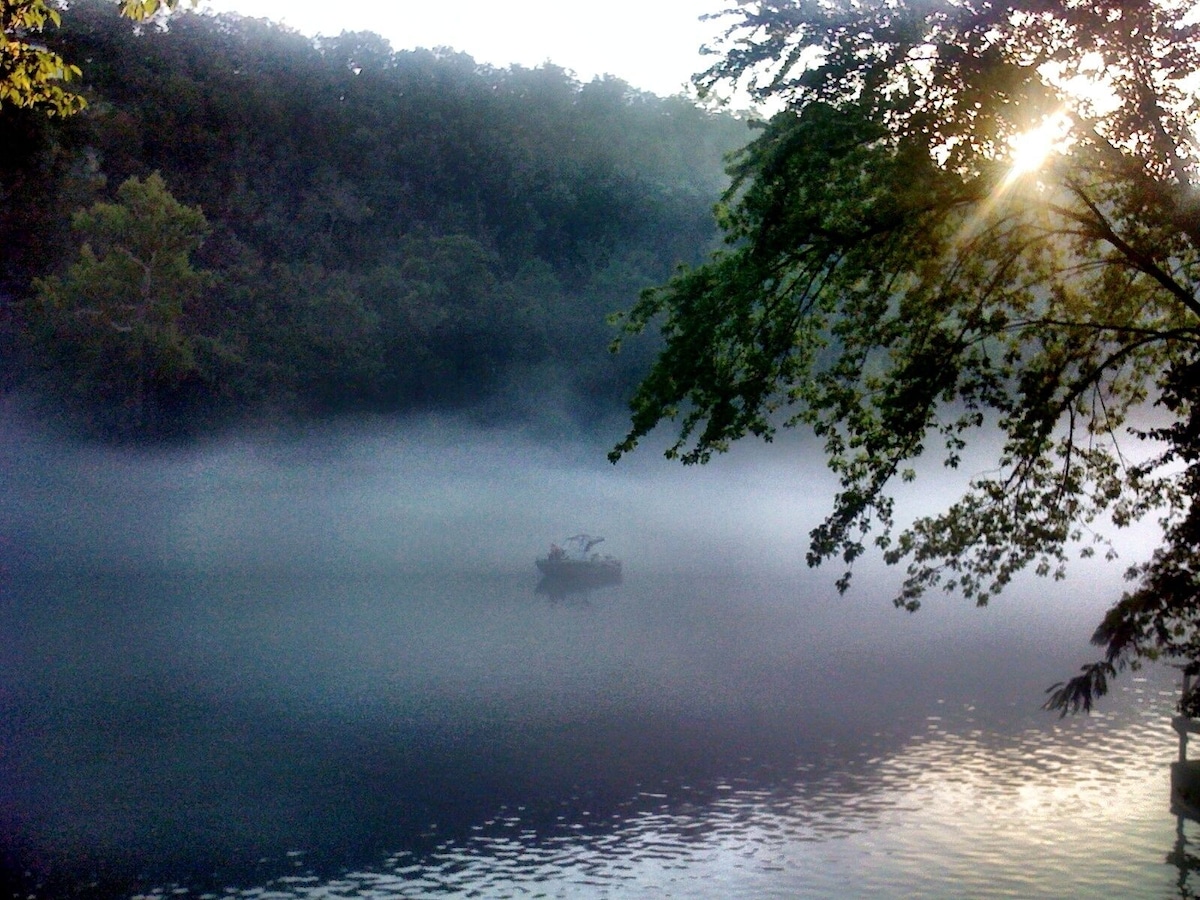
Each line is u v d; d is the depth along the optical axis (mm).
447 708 30875
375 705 31219
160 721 29734
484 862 20969
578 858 21031
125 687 33250
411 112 112312
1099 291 16672
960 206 15008
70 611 45406
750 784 24766
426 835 22109
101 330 71062
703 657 37219
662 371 15094
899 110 13922
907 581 15625
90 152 85500
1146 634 12352
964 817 22656
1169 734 27906
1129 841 21203
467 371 92938
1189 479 13922
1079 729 28406
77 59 87562
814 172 14352
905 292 16375
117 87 92562
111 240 73438
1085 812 22719
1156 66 14195
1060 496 15867
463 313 91625
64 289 70625
